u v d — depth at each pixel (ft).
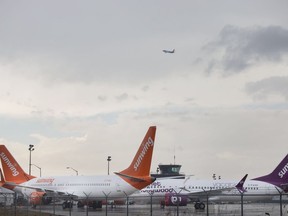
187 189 230.07
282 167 240.94
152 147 223.51
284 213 180.04
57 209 224.74
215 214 178.40
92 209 228.63
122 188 227.40
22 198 252.42
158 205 271.08
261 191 234.79
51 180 242.99
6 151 255.50
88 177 237.04
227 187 228.02
